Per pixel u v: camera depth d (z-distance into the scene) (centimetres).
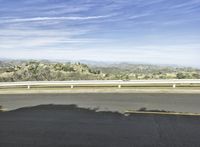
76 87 1956
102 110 1117
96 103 1285
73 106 1225
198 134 766
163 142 706
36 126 884
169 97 1423
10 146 700
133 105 1209
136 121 921
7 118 1005
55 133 803
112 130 821
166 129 820
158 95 1509
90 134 787
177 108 1124
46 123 921
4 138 765
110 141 723
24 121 954
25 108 1205
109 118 973
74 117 1002
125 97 1453
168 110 1088
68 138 755
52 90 1784
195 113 1025
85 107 1192
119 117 986
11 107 1238
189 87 1772
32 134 797
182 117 966
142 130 814
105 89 1759
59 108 1186
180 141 711
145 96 1477
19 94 1719
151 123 891
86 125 884
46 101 1390
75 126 875
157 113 1035
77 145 699
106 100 1366
